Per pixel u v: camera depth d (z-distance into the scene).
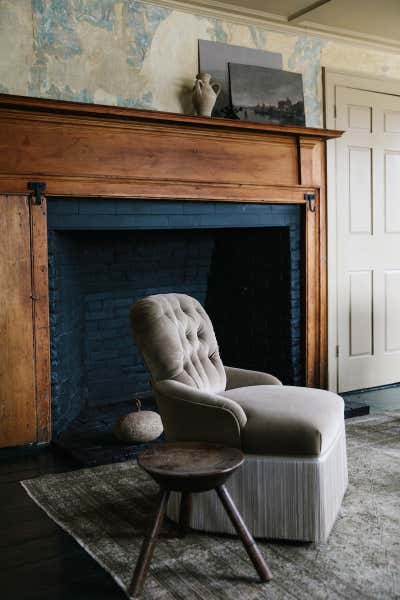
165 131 3.73
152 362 2.52
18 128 3.31
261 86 4.20
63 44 3.61
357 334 4.79
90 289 4.23
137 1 3.84
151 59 3.91
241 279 4.76
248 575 2.06
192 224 3.94
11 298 3.34
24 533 2.41
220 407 2.32
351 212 4.70
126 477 3.00
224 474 1.96
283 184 4.21
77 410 4.09
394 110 4.91
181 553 2.22
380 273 4.89
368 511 2.56
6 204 3.30
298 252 4.40
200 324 2.89
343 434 2.64
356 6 4.14
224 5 4.07
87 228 3.56
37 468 3.17
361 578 2.03
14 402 3.39
